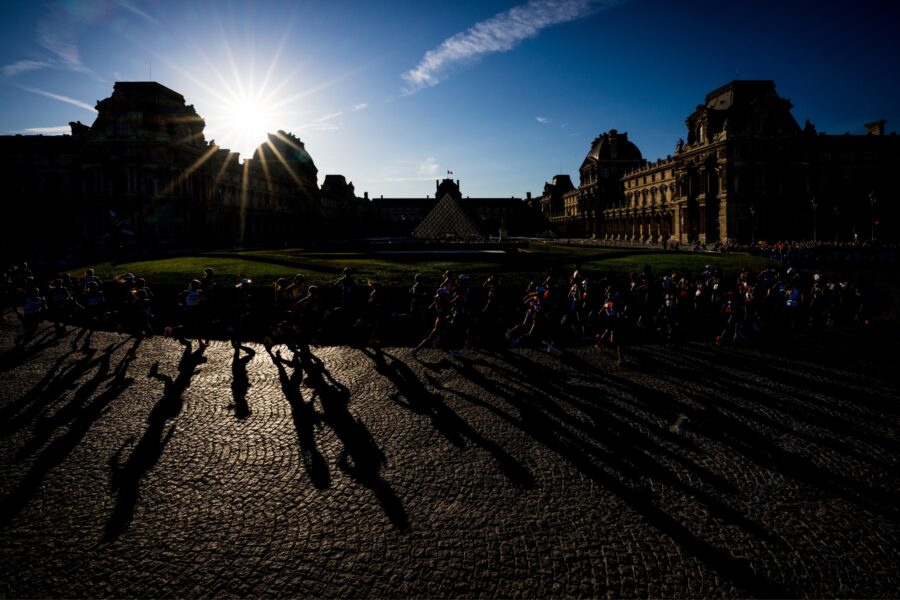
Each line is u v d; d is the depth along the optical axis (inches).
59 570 259.0
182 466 370.0
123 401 501.0
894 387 560.4
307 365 637.9
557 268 1331.2
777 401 512.4
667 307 804.6
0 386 542.3
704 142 3260.3
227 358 674.2
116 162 2834.6
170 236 2878.9
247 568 264.1
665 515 313.6
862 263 2085.4
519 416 468.4
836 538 292.8
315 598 243.4
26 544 278.7
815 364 656.4
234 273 1169.4
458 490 340.5
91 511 311.3
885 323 956.0
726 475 363.6
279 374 598.5
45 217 2920.8
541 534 294.2
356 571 262.4
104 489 336.5
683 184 3440.0
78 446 399.2
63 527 294.8
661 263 1494.8
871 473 367.2
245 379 577.3
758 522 307.7
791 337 829.2
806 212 3083.2
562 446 406.6
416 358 677.3
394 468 370.0
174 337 805.2
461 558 273.1
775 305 940.6
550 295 809.5
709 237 3206.2
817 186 3105.3
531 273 1182.9
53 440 409.4
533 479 354.6
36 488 335.0
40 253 2295.8
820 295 953.5
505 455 390.3
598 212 5162.4
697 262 1550.2
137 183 2837.1
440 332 707.4
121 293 998.4
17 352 694.5
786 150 3046.3
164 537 288.0
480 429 438.6
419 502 326.3
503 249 2546.8
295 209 5007.4
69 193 2915.8
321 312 810.8
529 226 7800.2
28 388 537.0
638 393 534.6
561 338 804.0
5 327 875.4
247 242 3417.8
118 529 294.2
